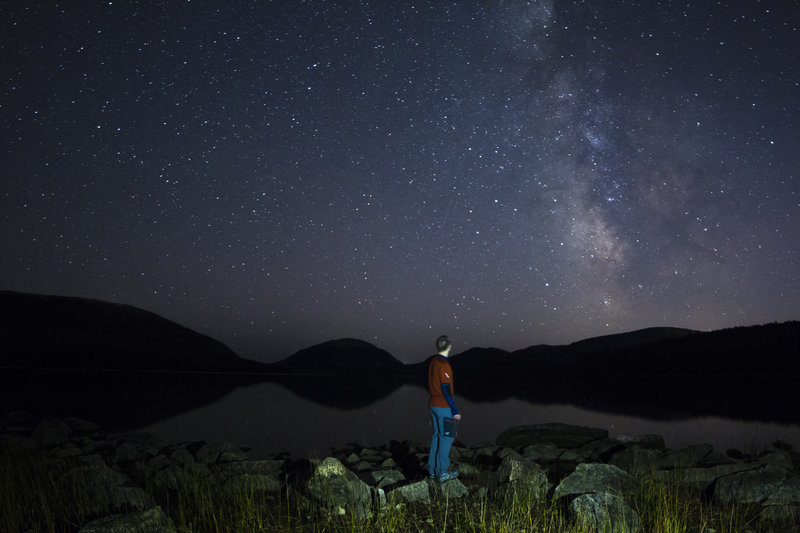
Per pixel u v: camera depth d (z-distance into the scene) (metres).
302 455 9.50
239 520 5.03
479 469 7.68
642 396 26.56
